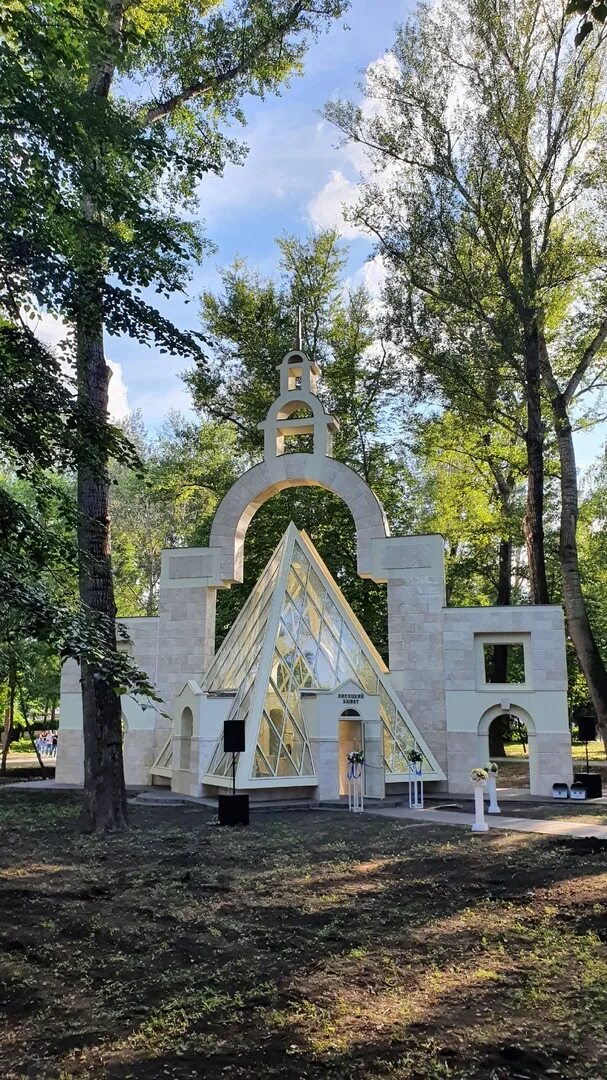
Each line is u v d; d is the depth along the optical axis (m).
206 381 39.75
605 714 25.80
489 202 27.08
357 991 7.25
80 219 9.88
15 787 27.67
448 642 25.16
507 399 31.11
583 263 26.25
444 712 24.81
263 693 22.20
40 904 10.44
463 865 12.71
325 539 37.50
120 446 10.50
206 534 42.22
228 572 27.44
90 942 8.75
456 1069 5.75
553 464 36.97
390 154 28.83
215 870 12.59
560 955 8.17
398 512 41.25
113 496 55.50
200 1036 6.33
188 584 27.94
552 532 43.50
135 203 10.12
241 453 42.03
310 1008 6.84
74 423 9.82
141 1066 5.84
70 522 10.87
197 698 23.33
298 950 8.44
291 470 27.56
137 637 28.06
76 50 9.80
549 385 28.97
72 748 28.64
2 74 8.73
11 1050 6.14
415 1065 5.81
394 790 23.69
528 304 26.39
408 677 25.33
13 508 8.82
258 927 9.30
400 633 25.64
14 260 9.16
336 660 24.50
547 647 24.31
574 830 16.16
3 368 9.31
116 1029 6.49
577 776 23.67
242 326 41.47
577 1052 6.01
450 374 29.30
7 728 36.75
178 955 8.30
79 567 9.95
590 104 26.45
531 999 7.03
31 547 9.18
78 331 10.25
